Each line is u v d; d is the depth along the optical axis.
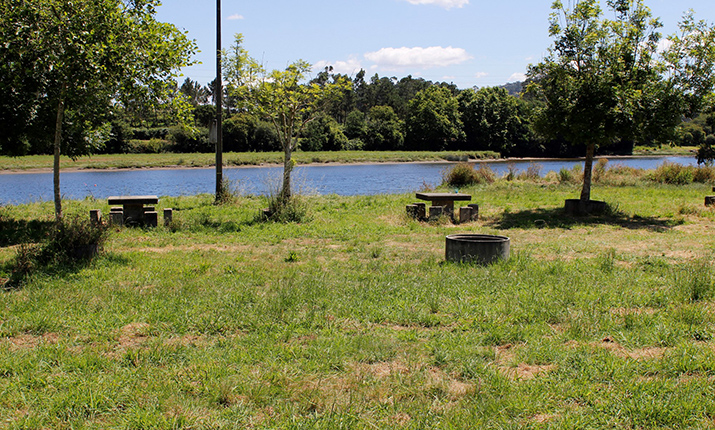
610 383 3.72
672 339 4.51
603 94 12.46
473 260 7.84
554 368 4.02
